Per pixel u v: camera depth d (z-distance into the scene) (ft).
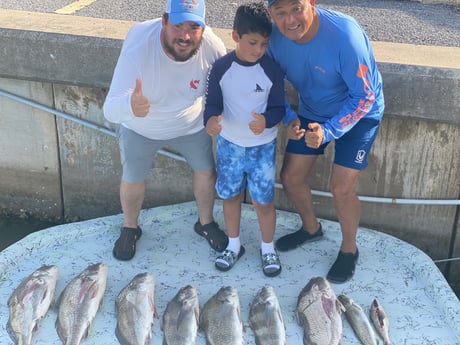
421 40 10.78
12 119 10.25
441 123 8.73
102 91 9.66
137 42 7.50
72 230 9.20
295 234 9.09
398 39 10.82
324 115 7.79
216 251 8.93
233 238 8.55
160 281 8.35
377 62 8.48
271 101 7.55
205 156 8.54
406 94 8.47
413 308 7.98
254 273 8.50
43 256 8.83
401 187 9.28
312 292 7.67
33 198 10.88
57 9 12.09
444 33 11.14
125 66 7.48
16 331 7.35
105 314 7.77
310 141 7.20
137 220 9.20
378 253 8.98
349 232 8.34
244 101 7.50
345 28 7.07
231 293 7.59
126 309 7.47
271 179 7.98
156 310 7.82
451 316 7.74
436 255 9.71
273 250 8.53
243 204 9.93
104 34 9.23
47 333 7.48
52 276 8.00
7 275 8.46
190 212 9.74
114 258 8.79
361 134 7.70
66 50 9.23
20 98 9.97
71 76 9.38
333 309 7.44
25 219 11.00
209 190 8.78
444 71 8.29
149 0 12.89
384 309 7.95
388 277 8.51
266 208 8.15
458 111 8.43
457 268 9.68
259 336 7.24
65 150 10.29
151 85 7.61
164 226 9.48
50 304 7.79
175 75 7.66
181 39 7.18
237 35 7.16
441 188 9.17
